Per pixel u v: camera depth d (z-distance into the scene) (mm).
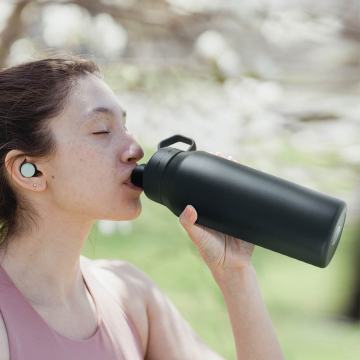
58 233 2008
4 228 2014
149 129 4027
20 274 1988
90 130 1976
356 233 9727
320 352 7781
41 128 1950
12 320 1905
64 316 2012
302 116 4188
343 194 5145
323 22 4348
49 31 3898
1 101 1975
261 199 1939
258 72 4125
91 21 3947
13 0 3918
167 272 6820
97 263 2344
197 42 4164
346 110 4371
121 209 2016
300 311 9141
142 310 2293
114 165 1995
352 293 9555
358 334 8656
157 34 4219
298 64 4625
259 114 3992
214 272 2184
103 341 2070
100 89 2018
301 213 1911
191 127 3973
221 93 4078
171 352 2312
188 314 5871
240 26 4281
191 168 1990
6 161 1959
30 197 1994
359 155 4305
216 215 1979
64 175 1967
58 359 1929
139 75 4098
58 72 1991
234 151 3967
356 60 4648
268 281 9977
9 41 3918
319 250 1899
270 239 1949
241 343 2199
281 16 4297
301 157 4234
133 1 4125
